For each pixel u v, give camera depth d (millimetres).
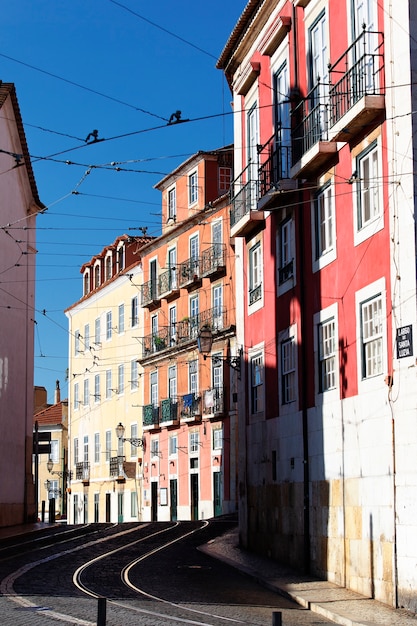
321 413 18438
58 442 65625
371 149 16531
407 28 15219
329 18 18609
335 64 17125
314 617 14031
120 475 51688
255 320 23188
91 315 57812
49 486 65625
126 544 24250
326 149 18000
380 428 15695
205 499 42844
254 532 22578
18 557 20812
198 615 13234
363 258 16688
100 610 9336
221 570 19484
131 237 54062
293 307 20344
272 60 22203
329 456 17922
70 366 60812
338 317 17781
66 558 20625
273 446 21406
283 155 20859
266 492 21766
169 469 46500
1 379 30891
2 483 30719
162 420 46844
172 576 18078
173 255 47000
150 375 49094
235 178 24875
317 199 19172
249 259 23938
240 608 14391
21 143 32969
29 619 12227
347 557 16734
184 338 44844
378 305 16141
